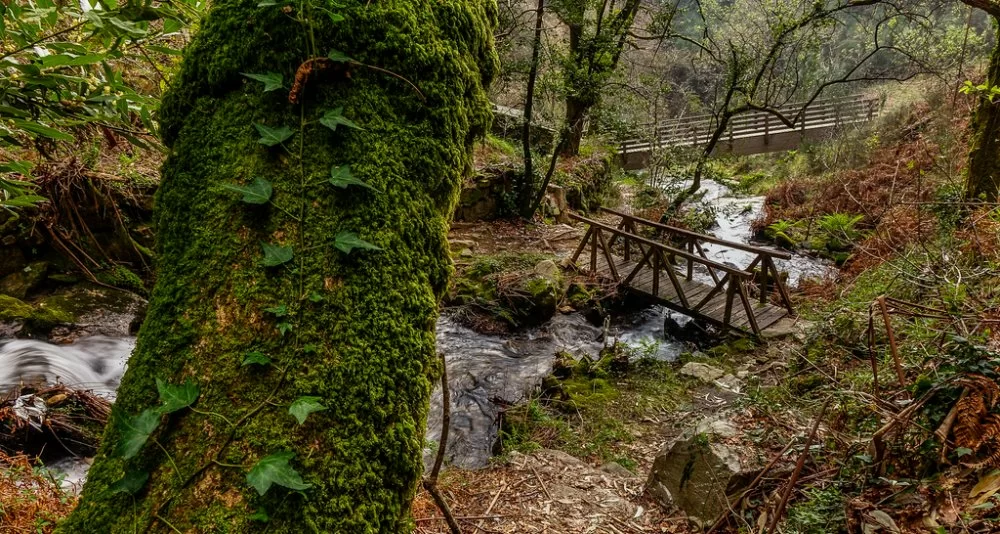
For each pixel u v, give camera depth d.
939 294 3.81
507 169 9.18
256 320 0.95
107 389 4.23
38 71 1.25
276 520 0.85
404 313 1.03
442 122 1.14
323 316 0.96
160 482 0.88
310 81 1.07
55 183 4.96
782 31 7.76
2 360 4.18
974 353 2.26
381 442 0.94
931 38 9.82
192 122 1.11
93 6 1.20
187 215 1.05
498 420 4.44
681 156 10.13
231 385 0.92
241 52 1.08
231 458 0.87
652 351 5.27
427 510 2.88
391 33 1.10
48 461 3.29
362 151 1.05
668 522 2.78
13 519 2.10
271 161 1.04
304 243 0.99
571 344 6.03
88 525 0.88
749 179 14.90
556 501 3.02
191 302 0.98
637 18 9.98
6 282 4.84
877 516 2.07
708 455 2.79
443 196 1.16
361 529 0.90
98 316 4.96
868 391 2.91
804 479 2.55
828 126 13.04
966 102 8.63
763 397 3.46
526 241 8.45
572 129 8.45
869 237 7.51
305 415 0.87
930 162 8.46
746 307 5.37
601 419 4.16
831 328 4.55
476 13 1.26
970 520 1.89
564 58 7.88
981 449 2.08
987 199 5.79
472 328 6.29
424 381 1.03
